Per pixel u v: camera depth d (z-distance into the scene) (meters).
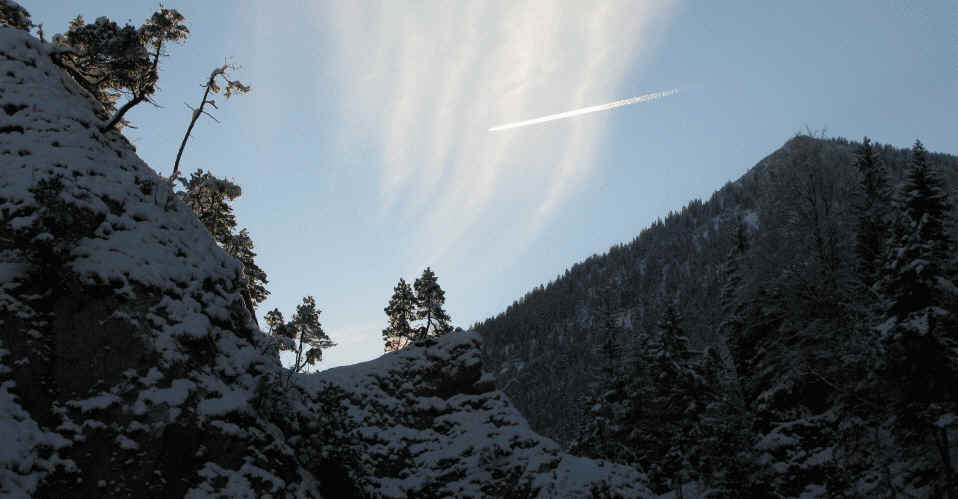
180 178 25.42
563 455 27.80
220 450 15.66
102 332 15.29
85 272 15.69
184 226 20.78
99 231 17.03
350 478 20.75
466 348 31.66
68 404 14.13
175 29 24.12
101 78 23.84
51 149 17.98
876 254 33.41
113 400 14.55
